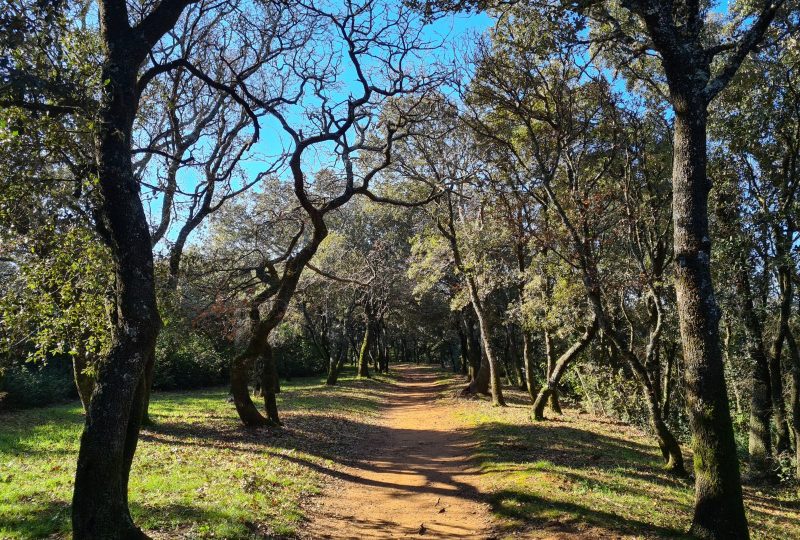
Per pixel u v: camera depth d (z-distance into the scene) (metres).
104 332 7.52
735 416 21.73
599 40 10.66
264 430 16.42
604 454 15.16
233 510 7.87
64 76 5.65
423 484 11.85
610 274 16.72
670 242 19.88
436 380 49.91
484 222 24.41
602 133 15.63
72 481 9.12
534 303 21.44
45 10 5.40
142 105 13.67
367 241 39.03
